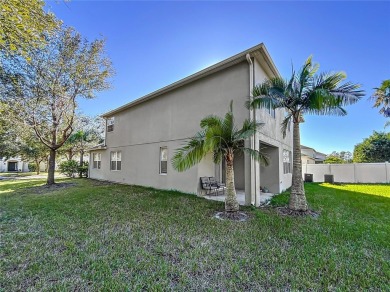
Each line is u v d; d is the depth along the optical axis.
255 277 2.97
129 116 13.18
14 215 6.03
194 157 5.98
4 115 10.48
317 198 8.77
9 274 3.00
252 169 7.20
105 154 15.58
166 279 2.92
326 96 5.33
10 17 4.07
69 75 11.71
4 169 37.16
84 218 5.70
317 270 3.15
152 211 6.41
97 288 2.70
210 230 4.82
